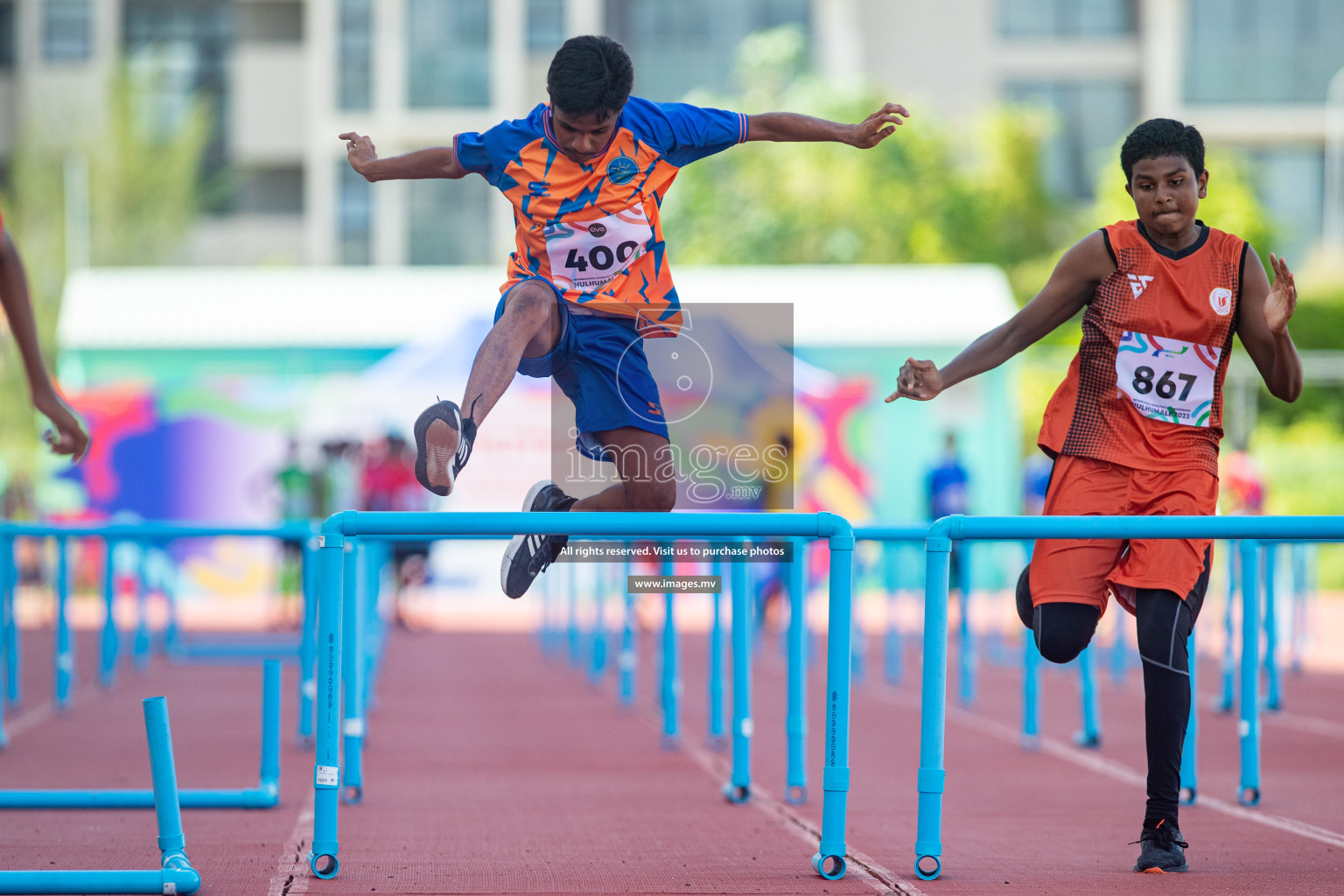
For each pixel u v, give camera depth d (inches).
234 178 5625.0
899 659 1731.1
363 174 676.7
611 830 803.4
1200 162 656.4
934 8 5551.2
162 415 3201.3
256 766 1063.6
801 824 825.5
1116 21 5570.9
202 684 1689.2
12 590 1407.5
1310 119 5447.8
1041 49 5551.2
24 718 1359.5
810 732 1278.3
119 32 5762.8
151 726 615.8
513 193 660.1
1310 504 3437.5
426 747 1170.6
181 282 3390.7
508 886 637.9
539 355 668.7
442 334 2807.6
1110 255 665.0
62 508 3179.1
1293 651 1841.8
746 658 910.4
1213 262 658.8
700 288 3358.8
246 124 5620.1
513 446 2593.5
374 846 742.5
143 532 1131.9
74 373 3223.4
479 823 822.5
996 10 5570.9
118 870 614.5
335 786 654.5
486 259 5349.4
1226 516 615.2
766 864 695.1
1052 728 1331.2
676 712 1177.4
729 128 660.7
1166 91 5433.1
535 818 843.4
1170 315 656.4
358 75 5295.3
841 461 3233.3
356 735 896.3
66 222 5113.2
